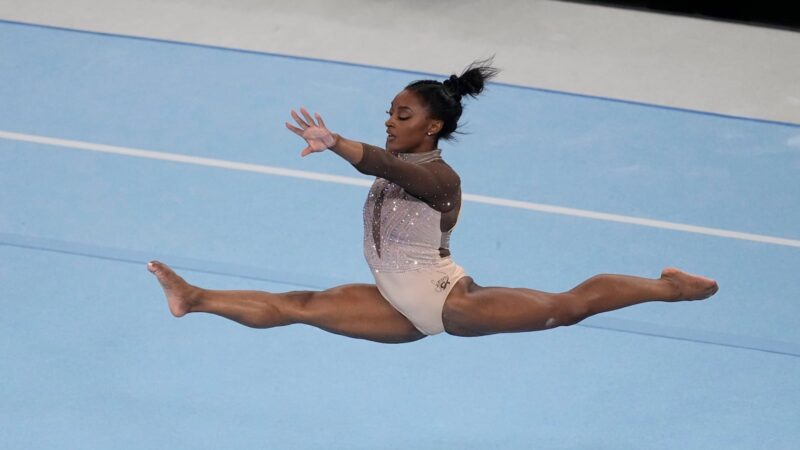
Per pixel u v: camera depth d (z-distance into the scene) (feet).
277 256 99.91
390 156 60.64
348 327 68.23
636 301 69.00
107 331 89.61
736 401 87.86
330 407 84.28
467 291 67.92
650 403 87.04
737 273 102.68
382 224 66.95
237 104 121.70
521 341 93.20
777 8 148.87
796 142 124.36
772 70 139.13
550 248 103.65
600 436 83.25
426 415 84.28
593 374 89.81
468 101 125.49
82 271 96.22
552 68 134.62
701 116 127.85
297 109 121.39
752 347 93.97
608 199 111.65
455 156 115.75
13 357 85.87
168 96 122.11
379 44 136.05
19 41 129.59
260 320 67.05
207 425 81.41
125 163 111.04
